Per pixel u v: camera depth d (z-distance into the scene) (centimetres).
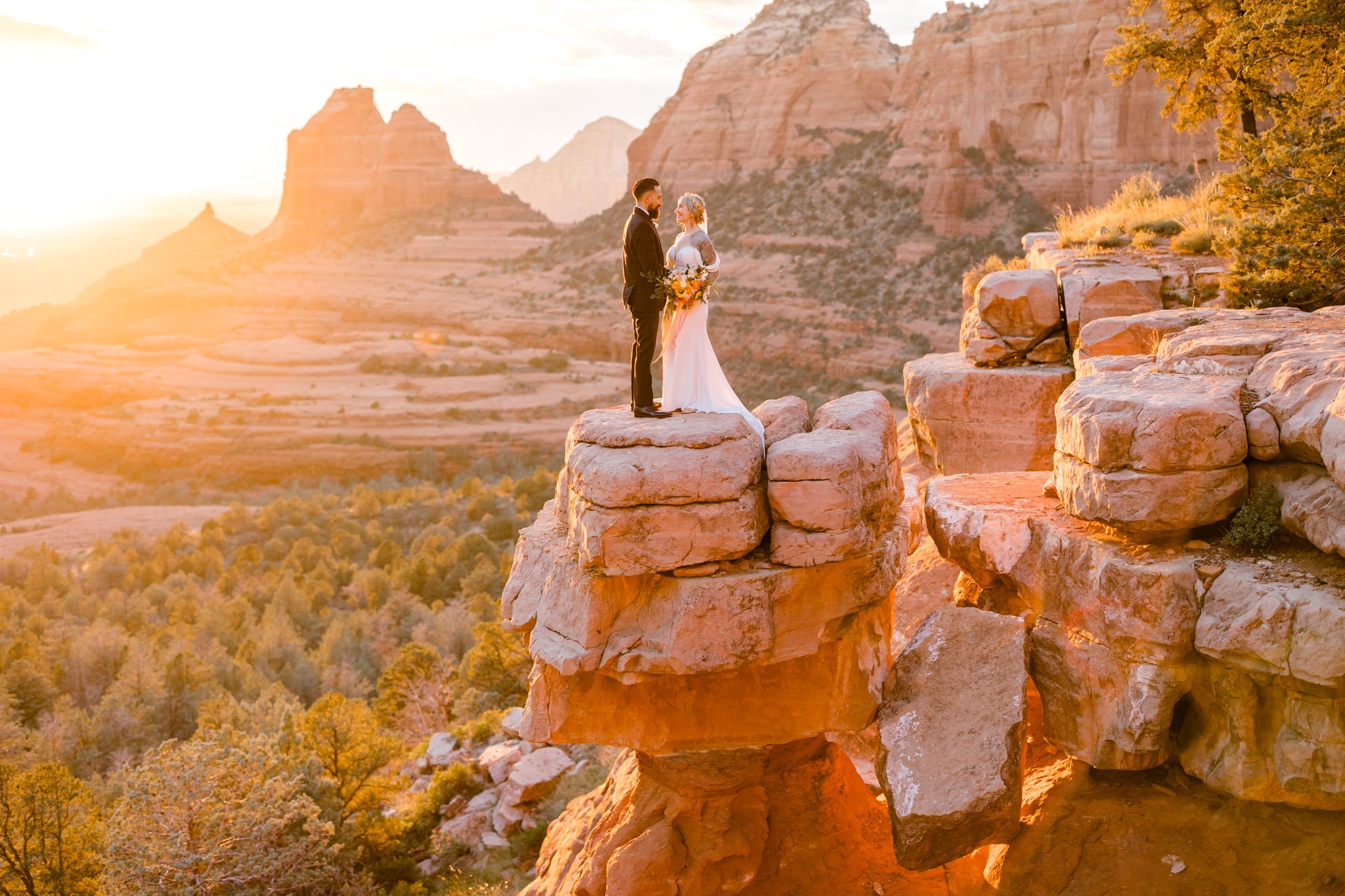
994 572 936
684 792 985
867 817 1084
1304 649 697
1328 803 730
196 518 11388
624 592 795
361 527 9544
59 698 4703
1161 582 779
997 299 1516
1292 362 819
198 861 1989
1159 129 14700
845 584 829
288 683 4822
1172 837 819
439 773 2508
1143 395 857
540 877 1284
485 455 14862
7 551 10081
